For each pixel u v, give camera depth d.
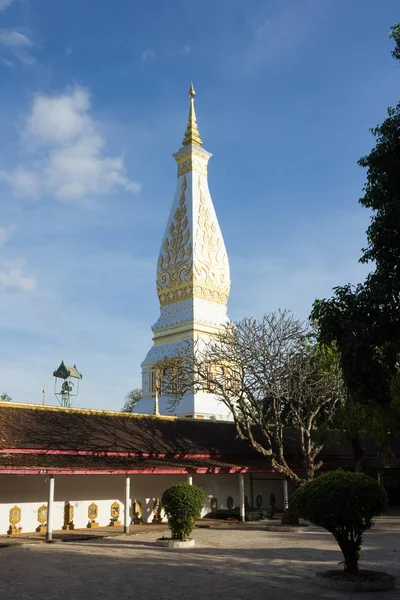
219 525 30.23
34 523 27.09
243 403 30.41
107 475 30.22
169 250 50.72
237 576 15.73
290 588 14.02
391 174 15.44
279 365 30.41
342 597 12.94
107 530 27.75
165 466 29.19
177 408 43.28
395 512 37.72
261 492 37.97
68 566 17.56
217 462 33.00
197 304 48.09
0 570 16.91
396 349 15.52
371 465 40.00
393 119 15.40
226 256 51.09
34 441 26.86
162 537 23.83
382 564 17.44
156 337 49.53
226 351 34.25
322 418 35.00
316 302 15.66
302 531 27.38
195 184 51.41
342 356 15.07
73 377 52.53
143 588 14.16
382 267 14.88
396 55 16.27
